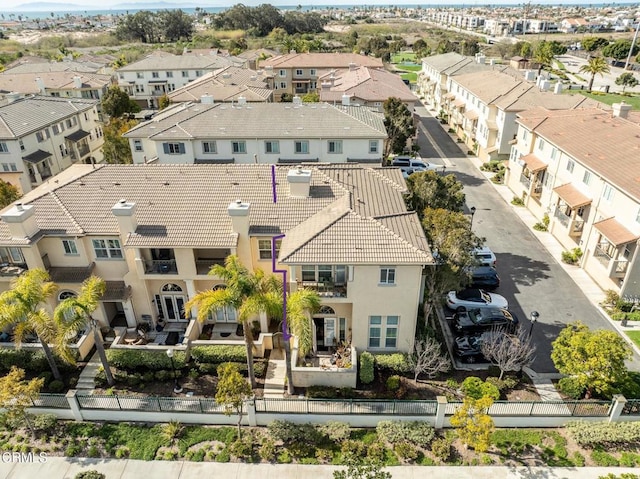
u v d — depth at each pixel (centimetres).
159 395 2416
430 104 8638
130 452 2117
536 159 4178
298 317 2145
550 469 2006
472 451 2086
